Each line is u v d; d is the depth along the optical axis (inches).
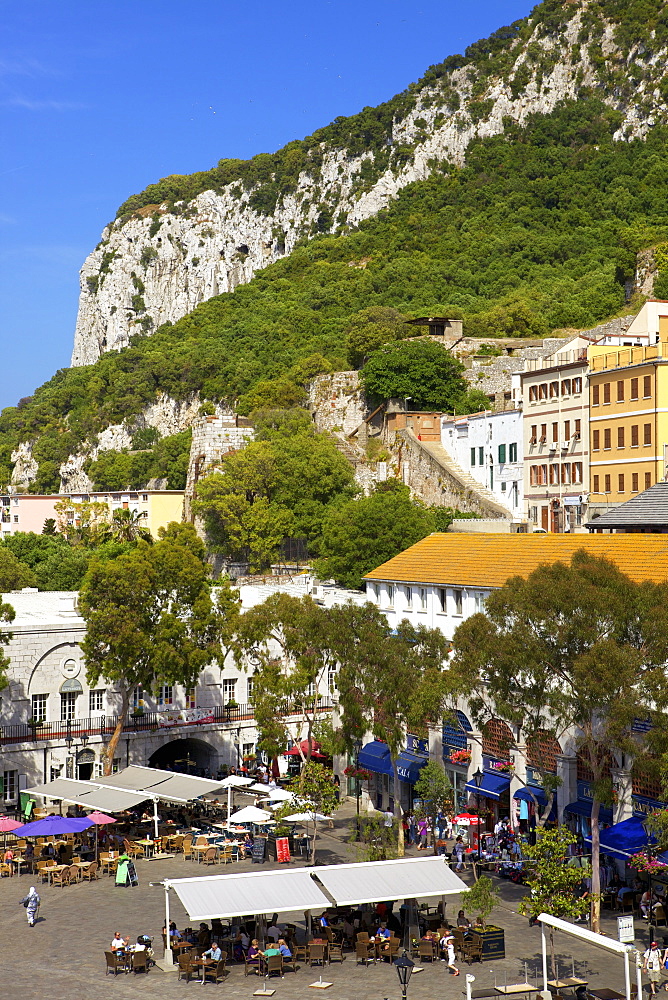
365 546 3971.5
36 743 2652.6
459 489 4744.1
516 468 4328.3
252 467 5374.0
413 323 6668.3
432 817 2239.2
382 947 1653.5
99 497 7298.2
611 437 3543.3
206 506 5339.6
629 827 1793.8
